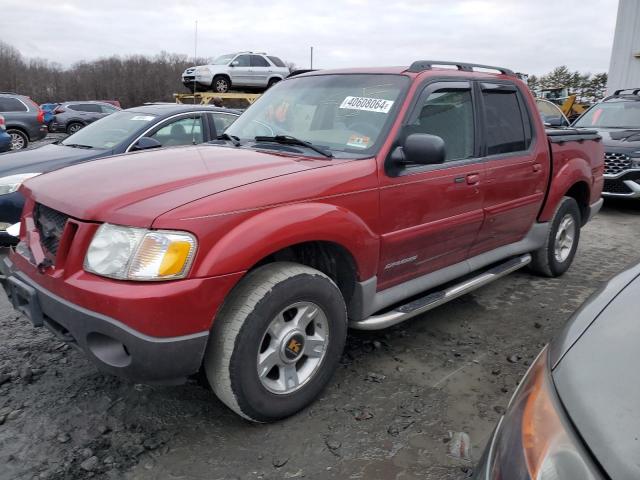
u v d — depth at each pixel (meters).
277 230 2.52
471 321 4.18
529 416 1.32
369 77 3.64
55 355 3.46
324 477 2.42
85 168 3.07
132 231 2.31
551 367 1.42
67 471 2.41
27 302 2.83
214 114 6.62
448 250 3.70
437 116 3.54
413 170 3.28
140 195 2.49
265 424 2.78
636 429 1.12
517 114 4.32
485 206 3.88
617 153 8.45
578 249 6.43
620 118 9.78
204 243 2.34
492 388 3.21
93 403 2.94
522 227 4.52
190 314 2.31
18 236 3.38
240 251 2.40
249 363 2.52
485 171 3.81
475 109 3.87
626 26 17.98
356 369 3.38
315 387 2.88
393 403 3.01
